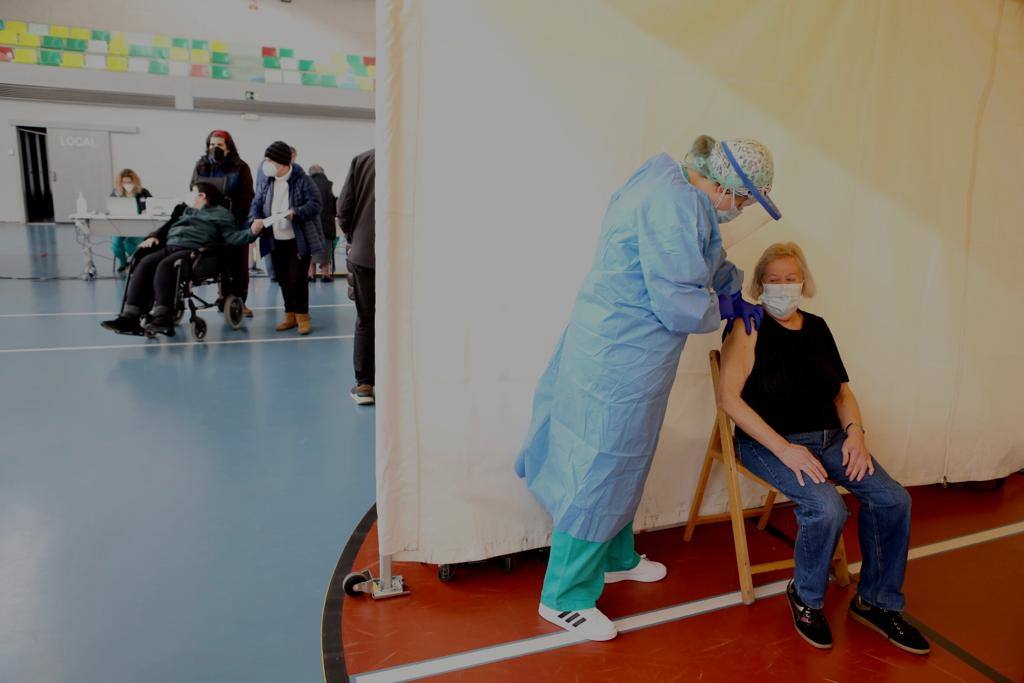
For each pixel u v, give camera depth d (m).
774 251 2.10
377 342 1.88
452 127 1.84
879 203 2.48
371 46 12.68
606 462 1.68
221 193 4.92
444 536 2.04
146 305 4.66
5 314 5.50
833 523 1.83
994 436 2.91
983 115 2.58
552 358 1.92
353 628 1.85
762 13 2.15
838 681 1.73
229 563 2.12
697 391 2.38
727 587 2.15
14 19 11.16
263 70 12.26
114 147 12.35
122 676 1.61
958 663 1.83
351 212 3.53
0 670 1.60
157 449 2.96
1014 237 2.76
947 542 2.51
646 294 1.60
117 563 2.08
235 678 1.62
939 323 2.69
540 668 1.72
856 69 2.33
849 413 2.14
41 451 2.88
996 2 2.52
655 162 1.72
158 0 11.55
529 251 1.99
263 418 3.42
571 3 1.90
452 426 2.00
